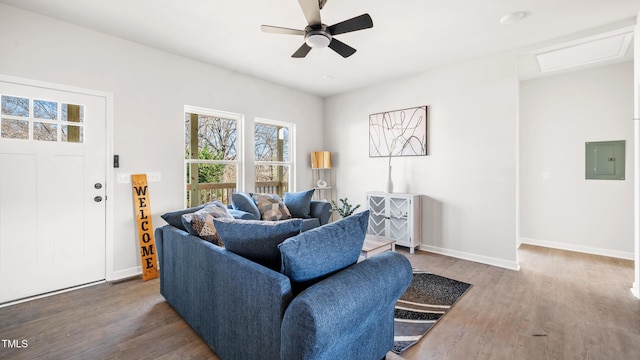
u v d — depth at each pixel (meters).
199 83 3.55
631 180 3.54
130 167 3.02
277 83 4.45
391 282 1.48
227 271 1.53
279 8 2.41
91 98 2.78
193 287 1.90
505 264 3.28
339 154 5.05
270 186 4.73
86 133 2.76
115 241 2.93
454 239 3.70
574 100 3.90
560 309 2.25
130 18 2.57
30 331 1.96
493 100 3.35
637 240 2.45
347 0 2.28
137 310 2.27
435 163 3.85
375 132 4.51
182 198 3.41
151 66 3.16
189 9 2.42
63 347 1.78
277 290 1.22
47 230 2.57
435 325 2.04
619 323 2.04
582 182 3.87
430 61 3.57
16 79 2.40
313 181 5.11
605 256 3.67
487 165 3.41
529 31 2.79
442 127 3.78
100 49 2.82
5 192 2.38
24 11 2.43
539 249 4.01
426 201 3.95
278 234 1.42
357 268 1.43
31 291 2.49
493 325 2.03
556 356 1.68
